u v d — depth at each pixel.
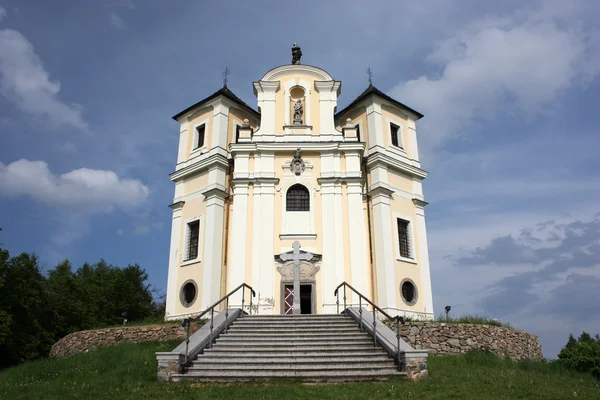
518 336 21.22
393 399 10.64
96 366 15.80
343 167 25.45
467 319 21.81
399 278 25.05
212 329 15.41
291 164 25.31
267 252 23.78
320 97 27.09
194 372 13.16
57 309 36.34
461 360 17.30
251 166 25.52
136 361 16.00
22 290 31.03
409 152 29.06
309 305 24.94
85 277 53.28
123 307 51.28
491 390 11.55
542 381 13.49
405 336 19.81
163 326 21.20
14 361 30.09
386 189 25.95
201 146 28.50
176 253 26.69
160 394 11.14
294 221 24.39
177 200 27.78
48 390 12.15
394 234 25.86
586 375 16.70
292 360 13.75
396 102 28.94
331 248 23.81
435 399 10.67
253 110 29.81
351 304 22.95
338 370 13.12
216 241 25.27
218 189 26.03
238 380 12.65
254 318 18.09
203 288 24.58
